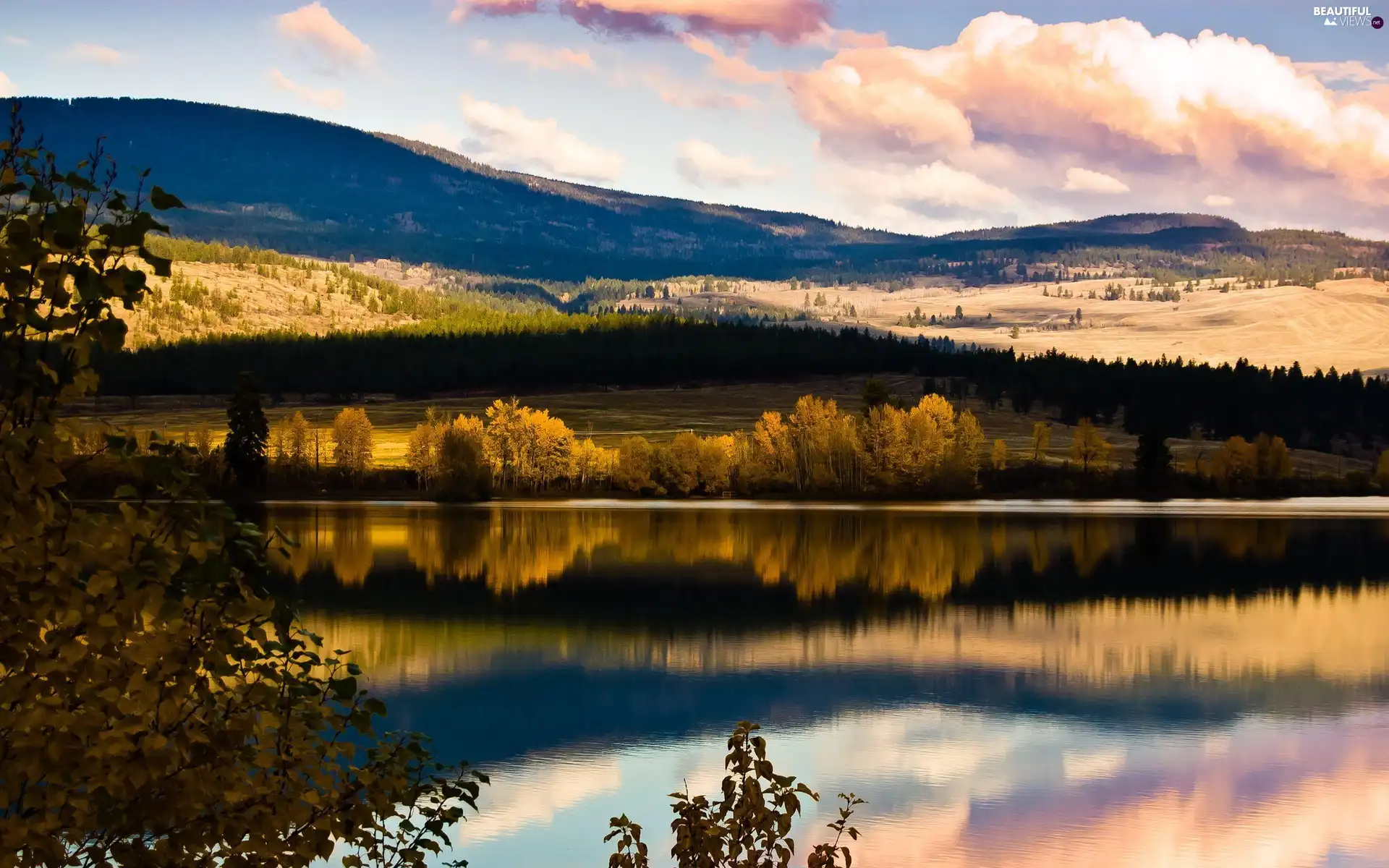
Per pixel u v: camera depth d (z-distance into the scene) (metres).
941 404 197.12
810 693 56.56
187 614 7.91
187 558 7.74
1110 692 56.75
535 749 46.69
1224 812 39.44
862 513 156.25
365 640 68.00
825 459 188.38
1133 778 43.28
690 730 49.59
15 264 7.05
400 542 116.19
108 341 7.43
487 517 145.00
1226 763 44.97
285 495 172.25
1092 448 199.12
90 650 7.35
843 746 47.41
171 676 7.76
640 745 47.22
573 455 192.50
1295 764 44.84
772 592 87.00
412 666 61.44
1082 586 91.31
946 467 186.75
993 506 171.12
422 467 184.88
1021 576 96.06
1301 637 70.62
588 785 42.06
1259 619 77.19
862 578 94.56
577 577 93.56
